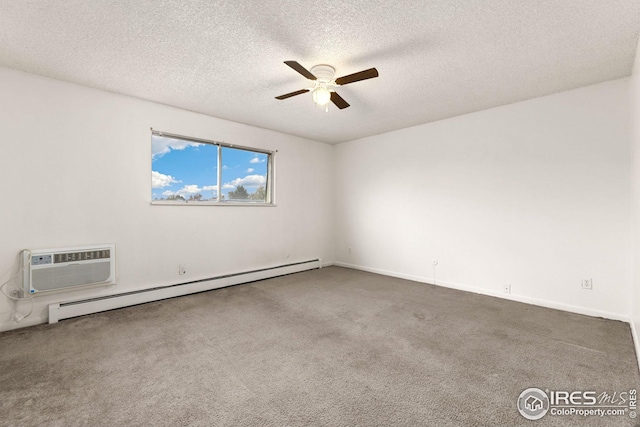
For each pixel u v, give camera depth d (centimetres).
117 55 248
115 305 323
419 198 452
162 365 209
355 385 186
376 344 242
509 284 363
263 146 468
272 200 488
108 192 325
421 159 448
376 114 399
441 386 185
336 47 235
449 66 266
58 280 289
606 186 300
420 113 395
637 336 234
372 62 259
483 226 385
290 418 157
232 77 290
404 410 163
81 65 266
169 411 162
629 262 289
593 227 307
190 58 253
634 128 261
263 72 279
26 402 168
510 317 302
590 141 307
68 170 301
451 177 415
